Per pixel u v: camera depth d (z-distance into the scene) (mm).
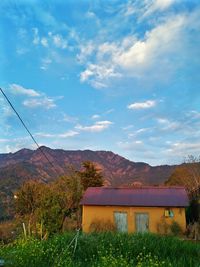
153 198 27062
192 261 8961
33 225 19234
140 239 11180
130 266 8578
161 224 25312
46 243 11297
